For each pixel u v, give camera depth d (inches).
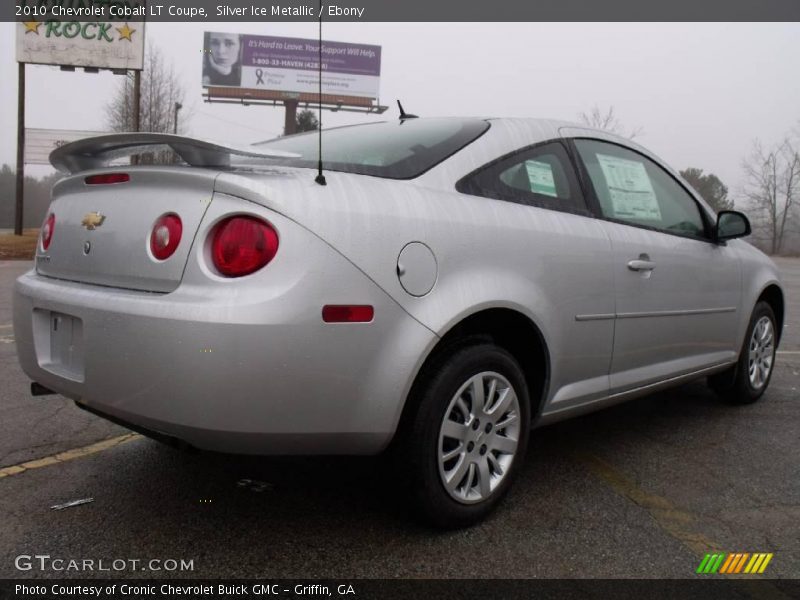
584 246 109.5
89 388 82.5
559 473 118.4
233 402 73.5
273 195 76.5
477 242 92.7
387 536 92.0
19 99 833.5
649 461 125.6
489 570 84.0
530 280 99.1
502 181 103.4
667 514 102.0
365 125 123.2
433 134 107.9
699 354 143.9
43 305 90.7
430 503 89.0
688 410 162.9
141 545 88.4
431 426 87.1
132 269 81.9
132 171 85.4
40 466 115.6
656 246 126.5
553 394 107.5
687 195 146.2
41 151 873.5
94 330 80.8
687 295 134.6
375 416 81.5
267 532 92.7
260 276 74.7
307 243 76.5
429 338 84.4
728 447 134.6
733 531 96.8
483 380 94.0
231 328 72.4
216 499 103.2
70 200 96.3
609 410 162.6
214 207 77.0
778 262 1173.7
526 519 98.9
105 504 100.6
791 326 319.6
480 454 95.3
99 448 125.1
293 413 76.3
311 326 75.7
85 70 820.0
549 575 83.3
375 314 80.4
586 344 110.6
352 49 1579.7
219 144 77.5
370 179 88.3
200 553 86.6
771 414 160.2
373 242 81.2
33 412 146.6
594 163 123.4
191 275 76.4
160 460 119.3
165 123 994.1
